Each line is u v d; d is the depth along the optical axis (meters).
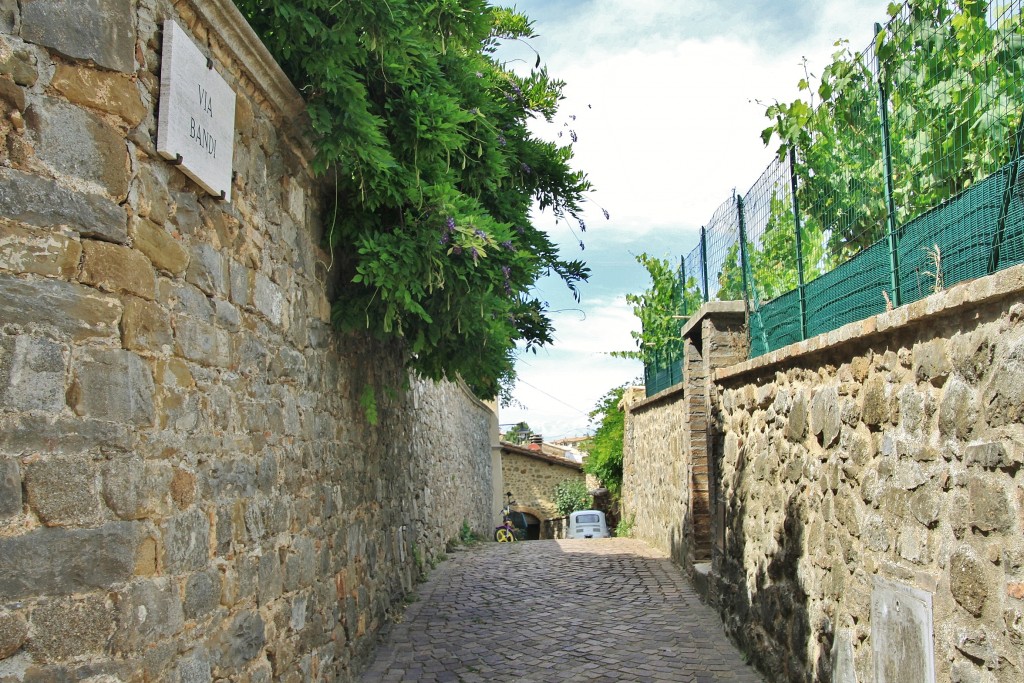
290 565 4.09
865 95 4.32
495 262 5.14
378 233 4.75
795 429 4.75
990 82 3.26
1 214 2.19
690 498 8.93
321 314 4.89
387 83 4.57
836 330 3.91
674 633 6.52
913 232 3.70
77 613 2.27
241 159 3.60
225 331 3.36
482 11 4.98
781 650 4.92
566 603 7.91
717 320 7.30
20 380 2.18
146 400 2.65
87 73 2.46
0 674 2.05
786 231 5.69
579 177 7.65
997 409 2.56
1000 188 2.99
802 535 4.60
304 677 4.23
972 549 2.72
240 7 3.82
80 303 2.38
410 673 5.49
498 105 6.29
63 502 2.26
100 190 2.47
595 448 19.33
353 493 5.64
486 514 20.98
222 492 3.24
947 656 2.88
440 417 12.41
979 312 2.69
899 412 3.34
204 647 2.99
